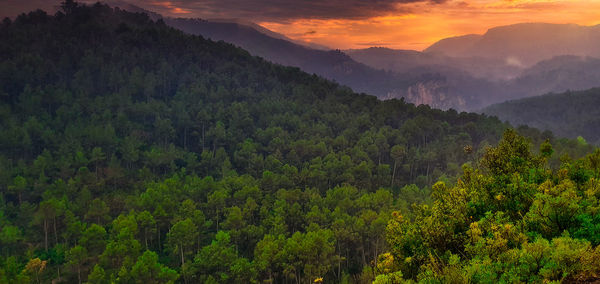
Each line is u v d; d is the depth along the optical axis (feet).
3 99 551.59
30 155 436.76
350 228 246.88
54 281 230.27
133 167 441.68
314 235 213.66
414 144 534.37
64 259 248.11
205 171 448.24
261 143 511.81
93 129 439.63
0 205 323.57
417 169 479.82
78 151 388.37
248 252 263.08
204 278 218.18
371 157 477.77
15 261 225.97
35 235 279.08
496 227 36.37
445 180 335.67
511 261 31.01
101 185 364.17
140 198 297.12
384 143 478.18
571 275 29.66
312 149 456.04
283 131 517.14
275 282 239.30
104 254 208.23
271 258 208.44
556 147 388.16
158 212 262.06
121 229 226.79
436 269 35.12
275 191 343.05
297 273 243.19
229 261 215.72
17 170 371.35
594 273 28.66
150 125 553.23
